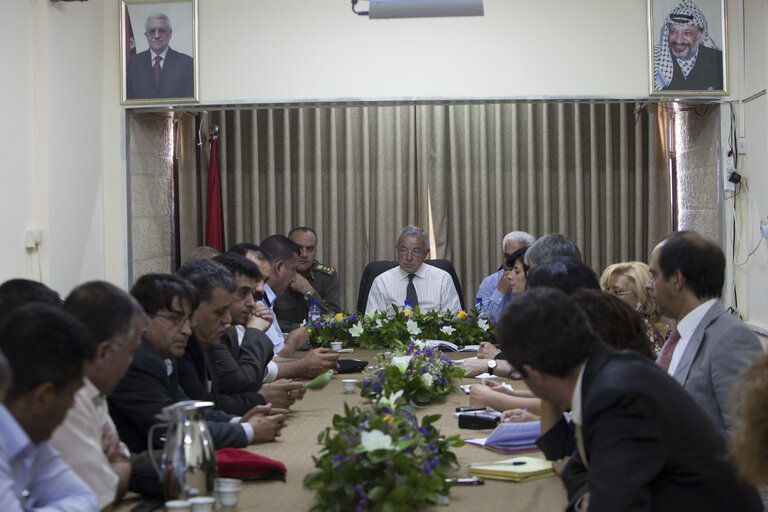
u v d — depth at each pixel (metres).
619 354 1.93
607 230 7.39
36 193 5.19
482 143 7.42
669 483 1.85
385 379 3.51
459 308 6.25
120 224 6.20
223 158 7.38
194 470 2.19
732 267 6.14
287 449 2.87
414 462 2.19
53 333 1.76
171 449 2.20
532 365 1.92
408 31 6.08
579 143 7.39
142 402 2.67
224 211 7.42
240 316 3.78
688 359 2.79
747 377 1.54
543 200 7.46
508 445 2.82
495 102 6.11
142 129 6.44
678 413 1.84
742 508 1.90
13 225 4.89
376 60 6.08
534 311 1.92
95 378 2.18
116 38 6.17
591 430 1.86
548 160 7.43
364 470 2.16
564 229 7.43
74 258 5.66
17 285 2.70
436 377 3.58
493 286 6.06
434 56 6.07
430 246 7.52
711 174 6.32
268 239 5.05
